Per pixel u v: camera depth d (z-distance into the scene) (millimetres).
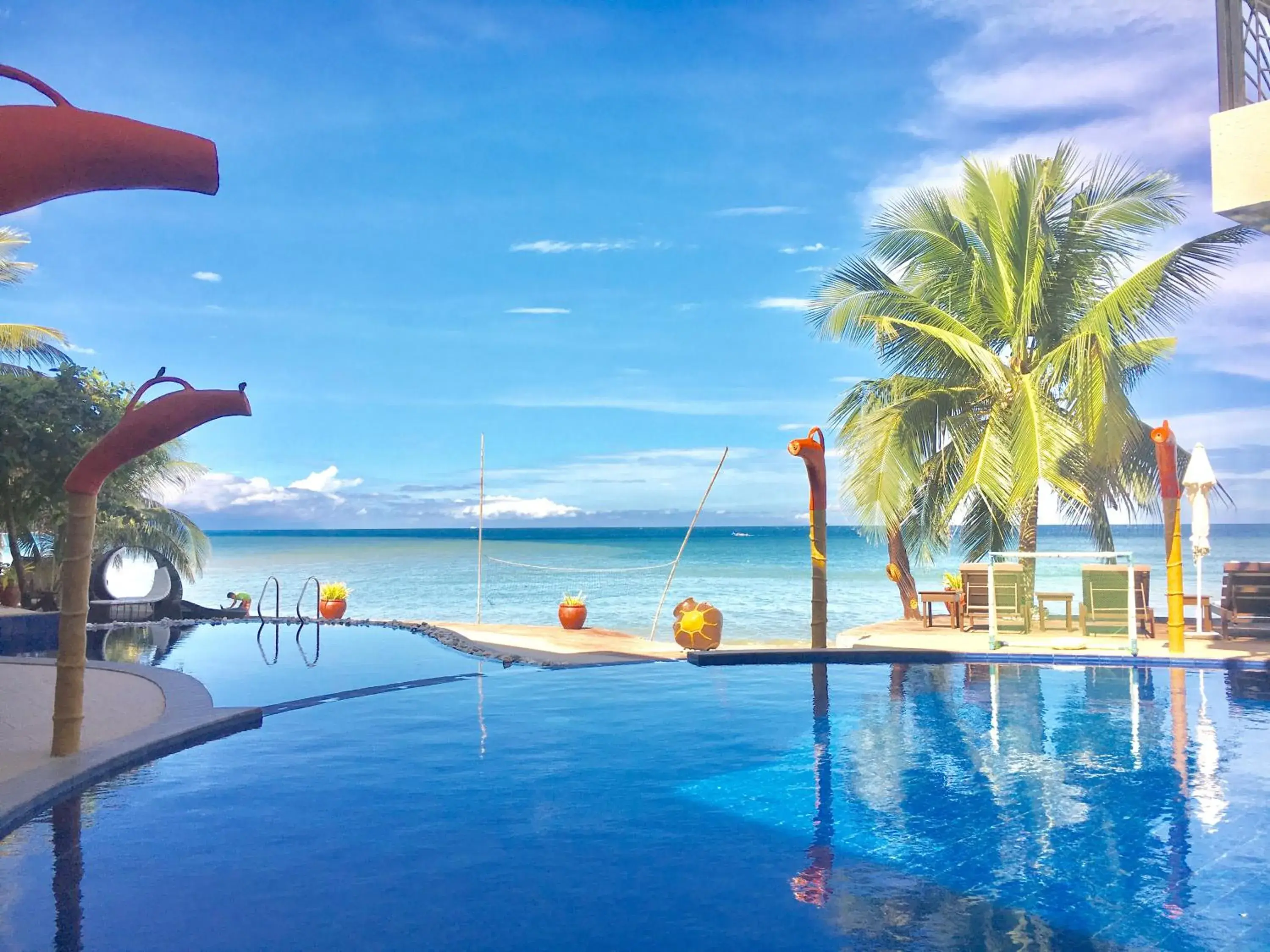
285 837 5375
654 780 6609
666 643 14617
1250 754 7191
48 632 15062
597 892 4547
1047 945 3922
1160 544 70438
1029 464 14695
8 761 6496
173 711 8461
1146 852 5062
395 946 3932
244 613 19688
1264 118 6652
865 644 13094
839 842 5285
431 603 36125
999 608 14492
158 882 4660
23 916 4219
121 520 21859
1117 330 15508
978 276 17469
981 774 6672
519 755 7363
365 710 9250
